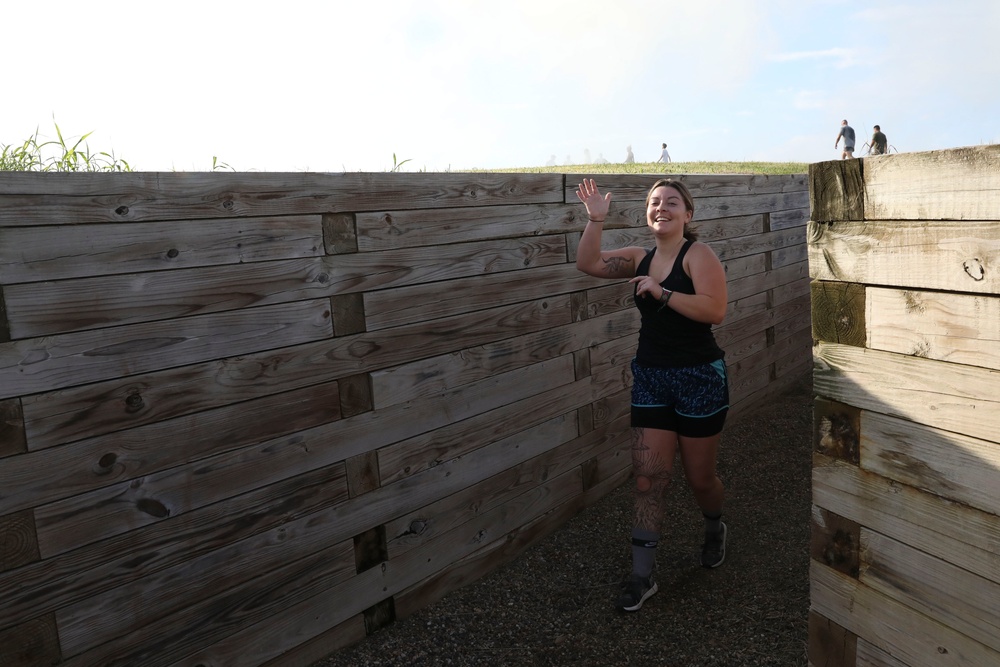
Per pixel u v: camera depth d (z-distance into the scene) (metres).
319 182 2.89
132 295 2.40
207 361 2.60
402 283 3.22
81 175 2.27
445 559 3.49
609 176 4.29
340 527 3.04
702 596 3.46
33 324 2.20
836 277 1.98
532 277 3.85
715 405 3.26
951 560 1.80
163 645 2.54
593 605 3.43
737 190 5.51
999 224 1.59
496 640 3.19
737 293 5.60
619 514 4.26
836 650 2.15
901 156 1.78
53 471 2.26
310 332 2.89
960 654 1.80
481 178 3.54
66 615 2.31
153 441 2.48
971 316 1.68
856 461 2.01
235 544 2.71
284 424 2.83
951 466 1.77
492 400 3.67
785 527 4.09
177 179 2.49
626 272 3.62
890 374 1.88
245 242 2.68
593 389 4.30
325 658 3.02
